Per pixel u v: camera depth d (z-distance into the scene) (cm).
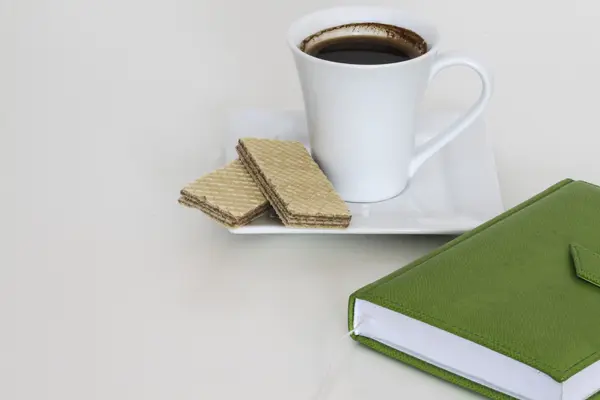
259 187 83
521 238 77
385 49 86
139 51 111
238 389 74
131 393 74
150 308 80
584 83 104
